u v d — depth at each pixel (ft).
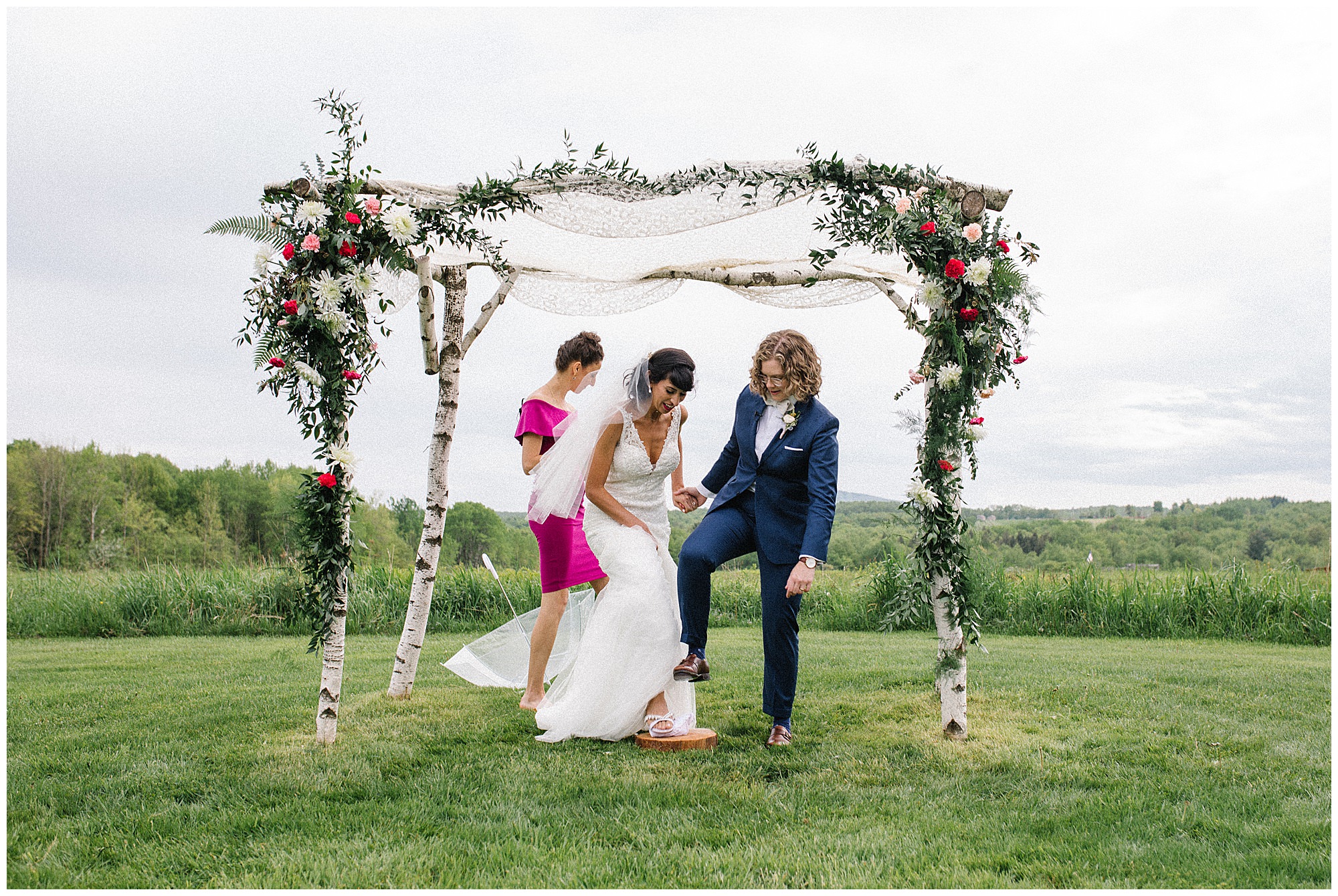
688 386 13.48
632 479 13.80
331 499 12.27
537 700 15.02
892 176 12.94
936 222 12.75
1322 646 24.63
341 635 12.80
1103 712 14.80
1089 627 27.94
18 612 27.63
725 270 16.37
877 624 29.37
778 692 12.92
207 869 8.33
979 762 11.85
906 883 8.02
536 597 30.60
